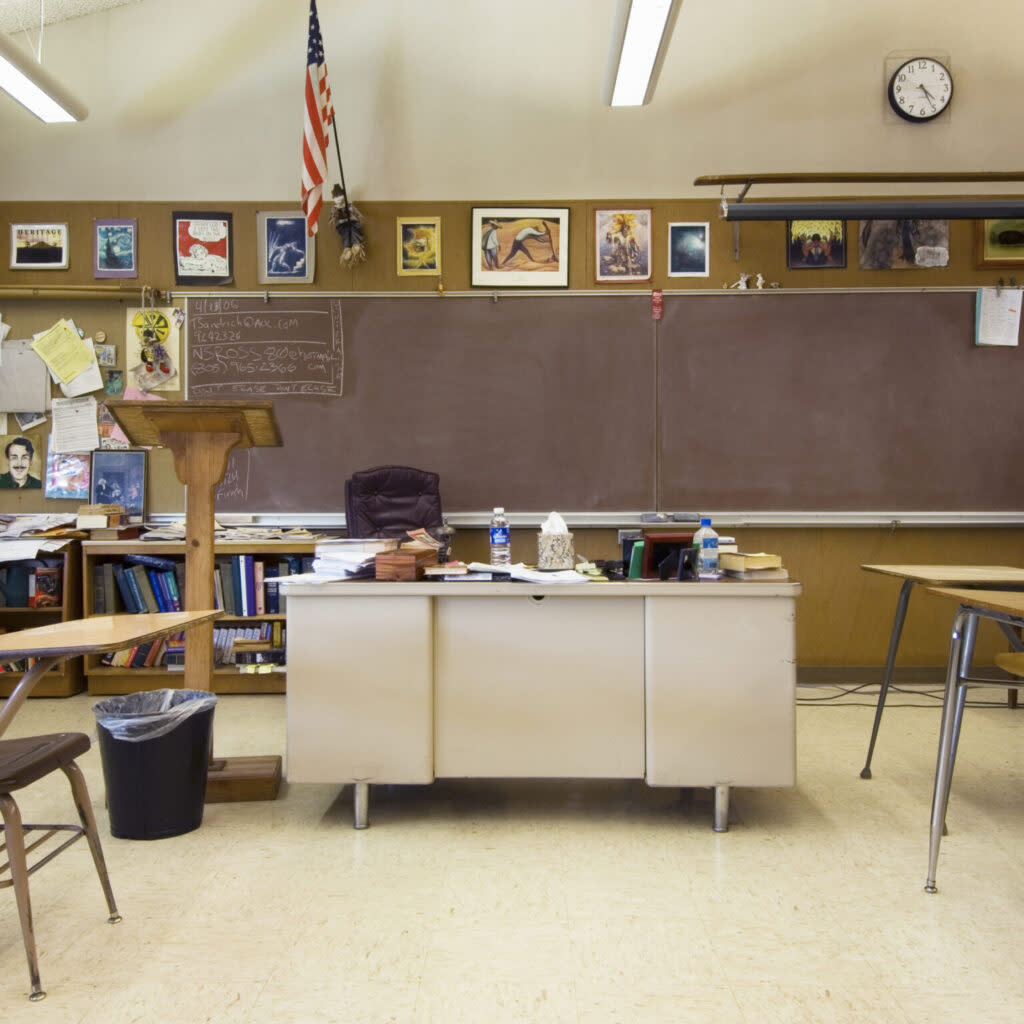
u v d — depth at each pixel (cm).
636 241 459
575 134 463
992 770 313
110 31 466
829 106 462
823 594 459
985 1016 158
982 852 237
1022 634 299
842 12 463
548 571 274
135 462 463
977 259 455
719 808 254
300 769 254
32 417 466
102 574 432
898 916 199
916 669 459
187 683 278
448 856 236
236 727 373
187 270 462
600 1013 160
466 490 461
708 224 459
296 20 468
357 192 462
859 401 457
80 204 462
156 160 464
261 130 466
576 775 253
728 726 251
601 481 459
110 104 465
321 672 253
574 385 460
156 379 462
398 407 461
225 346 461
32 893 211
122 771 245
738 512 457
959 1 463
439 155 463
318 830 257
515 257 460
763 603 251
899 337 457
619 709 254
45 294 457
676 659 251
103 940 188
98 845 194
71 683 433
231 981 171
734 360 458
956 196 461
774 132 462
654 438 459
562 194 462
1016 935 189
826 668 460
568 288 460
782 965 177
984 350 457
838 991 167
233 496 460
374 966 177
